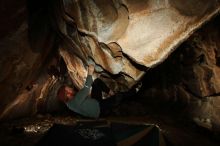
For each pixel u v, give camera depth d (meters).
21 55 5.50
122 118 8.31
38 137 5.70
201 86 6.56
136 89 4.75
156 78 8.35
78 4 4.07
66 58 6.98
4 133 5.90
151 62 3.75
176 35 3.48
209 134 5.89
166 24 3.46
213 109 6.15
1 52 4.98
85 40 4.59
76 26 4.54
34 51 5.83
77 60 6.25
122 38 3.77
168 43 3.55
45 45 6.20
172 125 7.25
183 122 7.31
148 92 9.09
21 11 4.64
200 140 5.72
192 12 3.30
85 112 3.95
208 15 3.32
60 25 5.28
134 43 3.71
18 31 4.92
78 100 3.93
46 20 5.70
